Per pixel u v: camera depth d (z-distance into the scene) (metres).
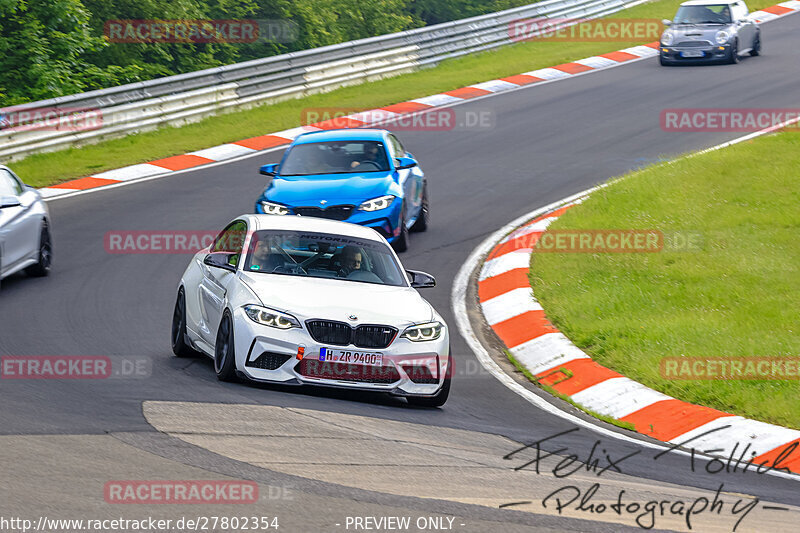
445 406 21.61
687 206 38.47
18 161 48.31
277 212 33.41
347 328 20.02
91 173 46.78
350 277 21.94
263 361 19.91
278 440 16.39
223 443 15.90
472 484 15.12
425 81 68.94
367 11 108.06
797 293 29.30
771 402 22.16
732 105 58.31
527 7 82.75
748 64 70.31
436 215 41.38
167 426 16.73
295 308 20.06
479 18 78.88
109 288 30.45
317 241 22.77
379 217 33.75
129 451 15.09
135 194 43.31
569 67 71.94
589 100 61.81
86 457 14.64
